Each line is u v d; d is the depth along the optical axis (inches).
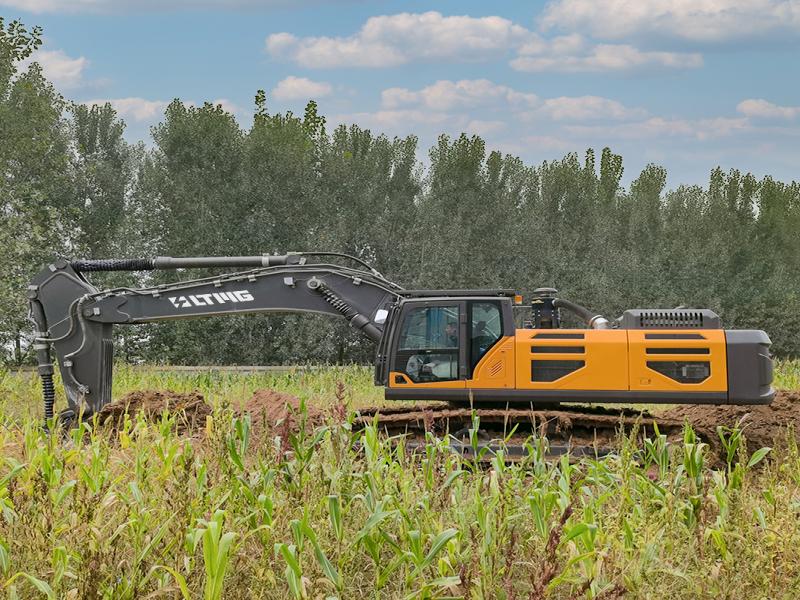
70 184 1456.7
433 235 1421.0
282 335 1300.4
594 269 1513.3
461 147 1593.3
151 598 223.0
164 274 1320.1
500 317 453.4
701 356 442.3
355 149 1600.6
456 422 476.1
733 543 246.2
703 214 1883.6
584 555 223.9
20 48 977.5
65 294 488.7
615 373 444.5
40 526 238.1
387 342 462.0
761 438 462.9
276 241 1430.9
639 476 299.1
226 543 202.8
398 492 279.1
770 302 1733.5
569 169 1702.8
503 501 251.3
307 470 278.2
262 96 1630.2
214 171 1437.0
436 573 240.1
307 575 235.1
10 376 704.4
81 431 351.6
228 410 293.9
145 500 270.8
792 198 2021.4
